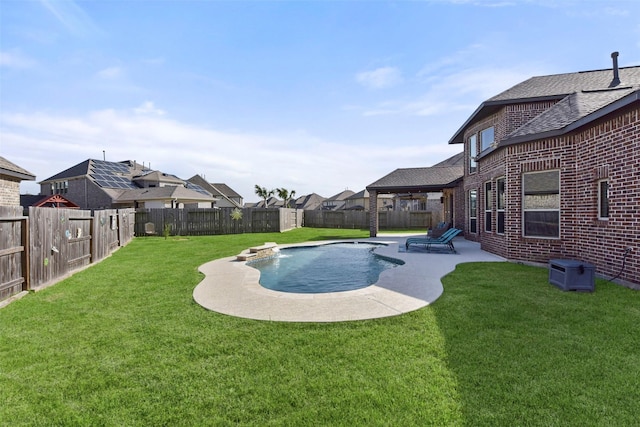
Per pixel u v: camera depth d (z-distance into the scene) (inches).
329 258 498.0
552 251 343.3
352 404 109.6
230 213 954.7
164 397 116.1
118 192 1336.1
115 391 120.2
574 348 146.4
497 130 508.7
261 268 418.9
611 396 111.1
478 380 122.2
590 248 301.4
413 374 127.2
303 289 308.8
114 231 553.9
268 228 991.6
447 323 179.9
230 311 208.7
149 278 314.7
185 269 366.0
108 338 167.5
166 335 170.4
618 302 210.8
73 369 136.2
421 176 778.2
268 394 116.2
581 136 311.7
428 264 370.0
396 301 224.7
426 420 101.0
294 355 145.3
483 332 166.2
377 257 487.2
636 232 243.9
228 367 135.8
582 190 312.5
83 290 267.6
